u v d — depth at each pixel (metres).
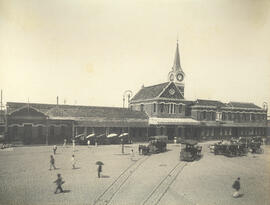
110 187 20.98
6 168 25.69
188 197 19.31
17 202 17.80
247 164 29.66
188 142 31.06
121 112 49.53
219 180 23.44
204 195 19.89
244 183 22.84
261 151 38.12
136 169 26.33
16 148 36.28
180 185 21.91
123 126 46.25
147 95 54.28
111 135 42.81
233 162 30.66
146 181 22.72
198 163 29.67
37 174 23.95
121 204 17.83
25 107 39.47
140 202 18.25
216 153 35.94
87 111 46.66
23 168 25.77
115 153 34.12
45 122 40.81
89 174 24.25
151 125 48.94
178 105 52.12
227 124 54.97
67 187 20.81
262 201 18.88
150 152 35.38
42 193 19.42
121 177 23.59
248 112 57.56
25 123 39.47
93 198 18.80
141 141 47.88
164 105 50.72
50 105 45.44
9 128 38.50
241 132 56.75
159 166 27.67
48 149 35.91
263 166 28.62
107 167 26.75
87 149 36.88
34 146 38.38
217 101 56.47
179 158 31.94
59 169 25.61
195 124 51.03
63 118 43.00
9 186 20.67
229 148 34.81
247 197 19.62
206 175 24.89
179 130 51.00
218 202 18.58
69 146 39.38
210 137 53.75
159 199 18.94
